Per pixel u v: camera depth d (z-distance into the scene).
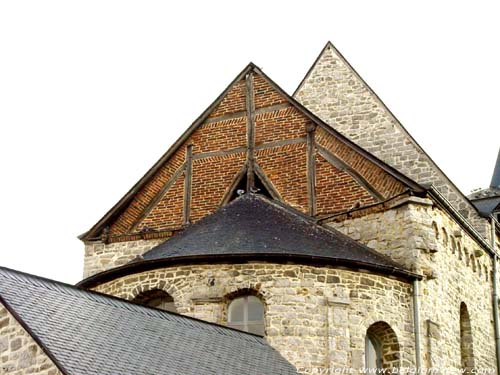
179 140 28.28
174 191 27.91
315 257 22.17
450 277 25.39
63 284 18.17
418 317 23.11
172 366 16.78
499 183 40.22
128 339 17.02
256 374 18.41
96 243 28.06
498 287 29.23
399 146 29.48
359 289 22.47
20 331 15.53
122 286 23.25
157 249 24.25
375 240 24.64
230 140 27.89
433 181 28.94
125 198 28.06
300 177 26.62
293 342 21.67
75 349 15.53
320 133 26.84
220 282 22.36
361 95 30.56
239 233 23.47
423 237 23.98
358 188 25.67
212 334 19.47
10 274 17.39
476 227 29.09
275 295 22.05
